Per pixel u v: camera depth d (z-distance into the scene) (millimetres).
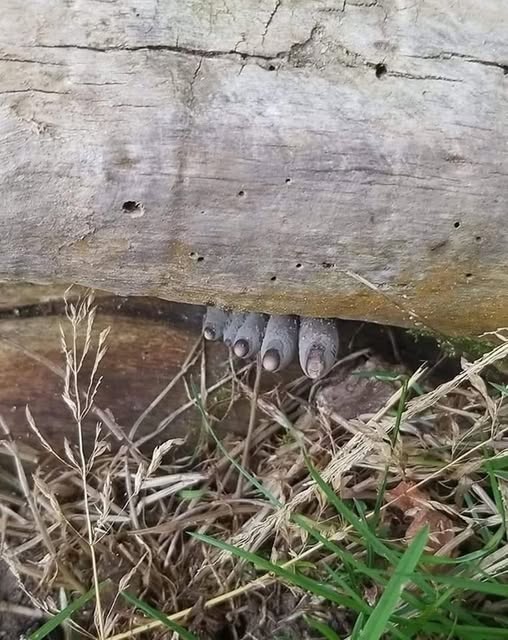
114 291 280
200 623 310
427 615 243
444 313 282
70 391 338
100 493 317
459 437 296
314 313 286
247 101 232
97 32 229
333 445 318
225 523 331
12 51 228
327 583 292
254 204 241
